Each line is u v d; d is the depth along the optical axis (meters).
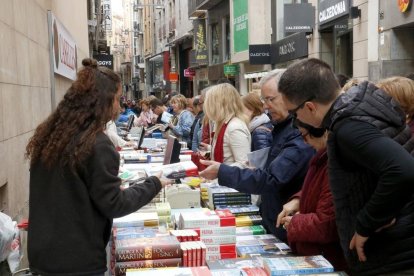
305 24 12.29
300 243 2.36
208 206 3.45
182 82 31.86
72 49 10.66
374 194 1.75
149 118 11.81
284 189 2.75
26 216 4.79
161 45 37.19
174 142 3.94
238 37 18.86
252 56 16.31
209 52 24.61
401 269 1.88
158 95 39.50
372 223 1.76
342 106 1.85
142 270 2.07
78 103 2.04
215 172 2.73
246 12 17.77
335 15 10.95
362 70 9.80
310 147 2.63
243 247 2.59
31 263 2.06
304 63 2.04
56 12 8.40
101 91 2.07
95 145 2.00
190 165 2.88
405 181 1.67
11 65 4.26
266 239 2.75
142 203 2.19
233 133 3.81
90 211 2.03
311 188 2.29
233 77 21.19
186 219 2.53
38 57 5.90
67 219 2.00
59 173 2.00
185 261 2.24
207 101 3.91
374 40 9.18
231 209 3.19
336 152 1.89
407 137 1.86
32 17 5.54
